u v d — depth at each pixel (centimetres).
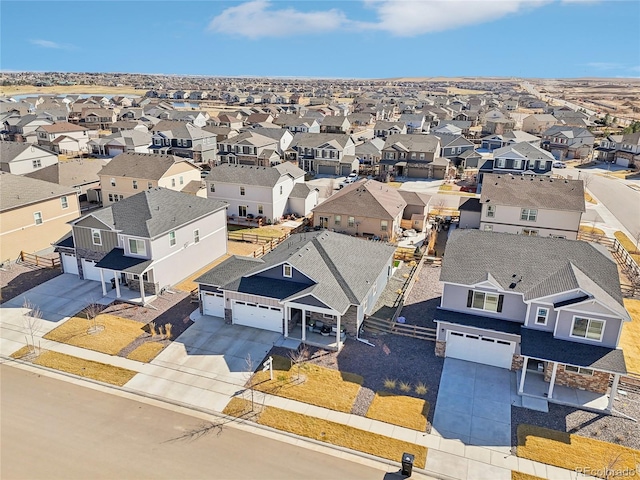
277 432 2178
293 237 3703
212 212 4056
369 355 2788
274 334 3000
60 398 2398
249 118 13388
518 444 2114
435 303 3444
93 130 12394
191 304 3391
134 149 8781
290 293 2912
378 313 3294
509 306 2658
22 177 4484
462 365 2705
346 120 12388
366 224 4941
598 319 2380
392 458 2038
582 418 2283
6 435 2136
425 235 5128
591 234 4947
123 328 3056
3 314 3219
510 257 2827
